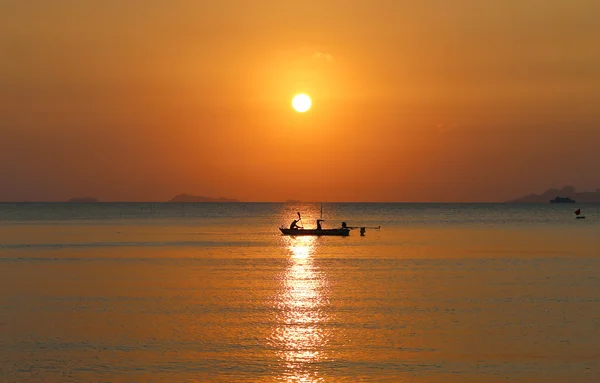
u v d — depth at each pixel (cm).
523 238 11962
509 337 3931
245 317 4469
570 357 3531
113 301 5066
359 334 3994
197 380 3189
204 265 7475
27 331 4069
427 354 3588
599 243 10688
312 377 3231
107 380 3186
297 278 6350
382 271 6919
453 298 5188
